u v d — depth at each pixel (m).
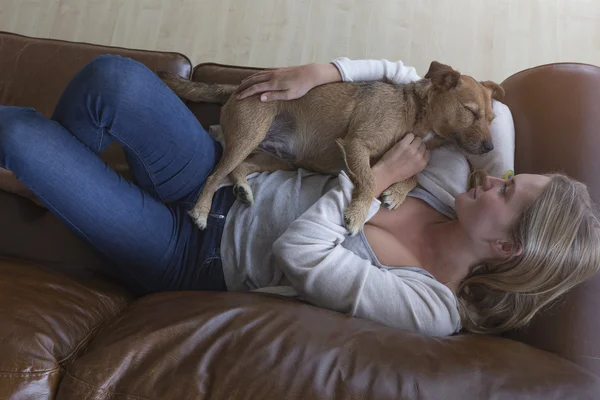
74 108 1.12
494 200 1.19
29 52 1.65
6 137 1.02
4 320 0.94
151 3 2.52
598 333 1.14
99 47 1.69
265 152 1.55
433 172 1.41
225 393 0.87
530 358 0.99
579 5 2.50
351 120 1.47
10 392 0.87
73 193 1.09
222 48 2.45
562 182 1.17
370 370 0.90
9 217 1.42
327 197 1.25
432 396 0.88
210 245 1.28
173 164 1.27
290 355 0.91
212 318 0.97
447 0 2.52
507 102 1.58
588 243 1.14
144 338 0.94
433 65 1.47
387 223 1.35
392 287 1.13
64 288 1.12
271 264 1.26
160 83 1.22
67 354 0.95
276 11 2.50
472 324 1.23
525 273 1.18
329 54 2.42
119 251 1.19
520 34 2.44
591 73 1.46
